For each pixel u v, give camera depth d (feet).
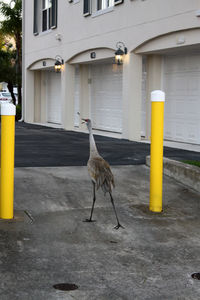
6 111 19.76
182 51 44.34
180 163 28.99
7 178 20.08
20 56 97.76
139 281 14.33
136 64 48.06
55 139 50.57
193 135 45.42
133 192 25.76
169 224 20.58
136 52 47.32
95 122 64.59
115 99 59.06
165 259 16.30
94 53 55.77
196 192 26.17
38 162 33.19
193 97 45.03
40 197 23.88
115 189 26.05
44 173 28.99
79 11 57.82
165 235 19.04
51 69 75.56
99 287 13.79
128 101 48.60
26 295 13.02
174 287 13.97
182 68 46.32
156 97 21.91
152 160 22.30
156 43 43.83
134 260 16.10
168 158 33.71
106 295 13.26
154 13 43.09
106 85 61.11
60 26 63.72
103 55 53.67
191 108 45.42
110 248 17.24
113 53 51.52
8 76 93.25
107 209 22.50
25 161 33.53
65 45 62.59
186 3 38.73
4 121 19.81
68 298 12.96
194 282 14.39
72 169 30.60
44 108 80.94
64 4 62.08
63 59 63.46
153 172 22.29
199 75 44.04
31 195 24.12
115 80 58.70
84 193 25.03
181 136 47.16
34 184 26.21
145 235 18.93
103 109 62.28
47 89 80.28
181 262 16.07
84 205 23.00
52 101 78.38
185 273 15.10
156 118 22.00
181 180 27.94
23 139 50.03
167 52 45.73
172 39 41.42
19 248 16.83
